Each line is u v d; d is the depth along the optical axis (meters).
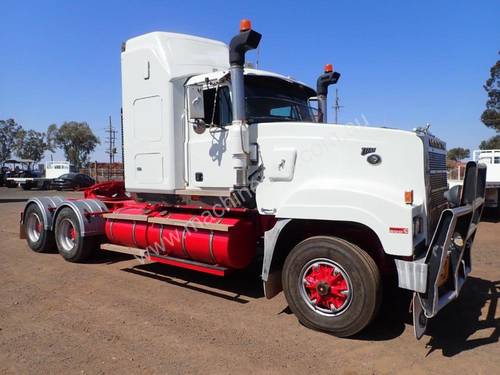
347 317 4.18
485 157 13.88
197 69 6.01
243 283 6.23
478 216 5.20
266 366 3.67
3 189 38.38
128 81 6.40
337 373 3.56
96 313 4.92
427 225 4.38
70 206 7.41
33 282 6.22
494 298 5.46
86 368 3.62
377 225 4.07
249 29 4.96
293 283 4.51
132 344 4.09
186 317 4.82
